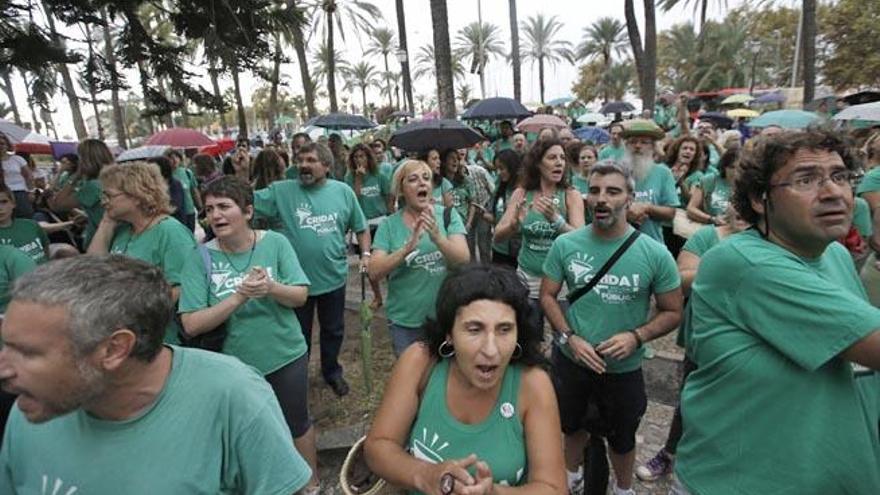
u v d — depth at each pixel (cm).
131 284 111
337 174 823
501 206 488
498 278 150
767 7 3647
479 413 155
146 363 115
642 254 250
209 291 256
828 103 1074
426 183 314
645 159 441
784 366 133
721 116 1412
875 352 116
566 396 269
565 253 268
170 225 279
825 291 124
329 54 2208
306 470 135
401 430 159
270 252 268
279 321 270
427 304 324
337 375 410
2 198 320
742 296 139
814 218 128
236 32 393
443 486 131
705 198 451
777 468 136
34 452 120
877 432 141
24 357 102
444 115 877
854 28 2592
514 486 150
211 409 122
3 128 732
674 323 250
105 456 116
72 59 375
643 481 302
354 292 645
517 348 157
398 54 1925
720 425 147
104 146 482
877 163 363
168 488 116
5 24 347
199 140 1081
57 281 104
